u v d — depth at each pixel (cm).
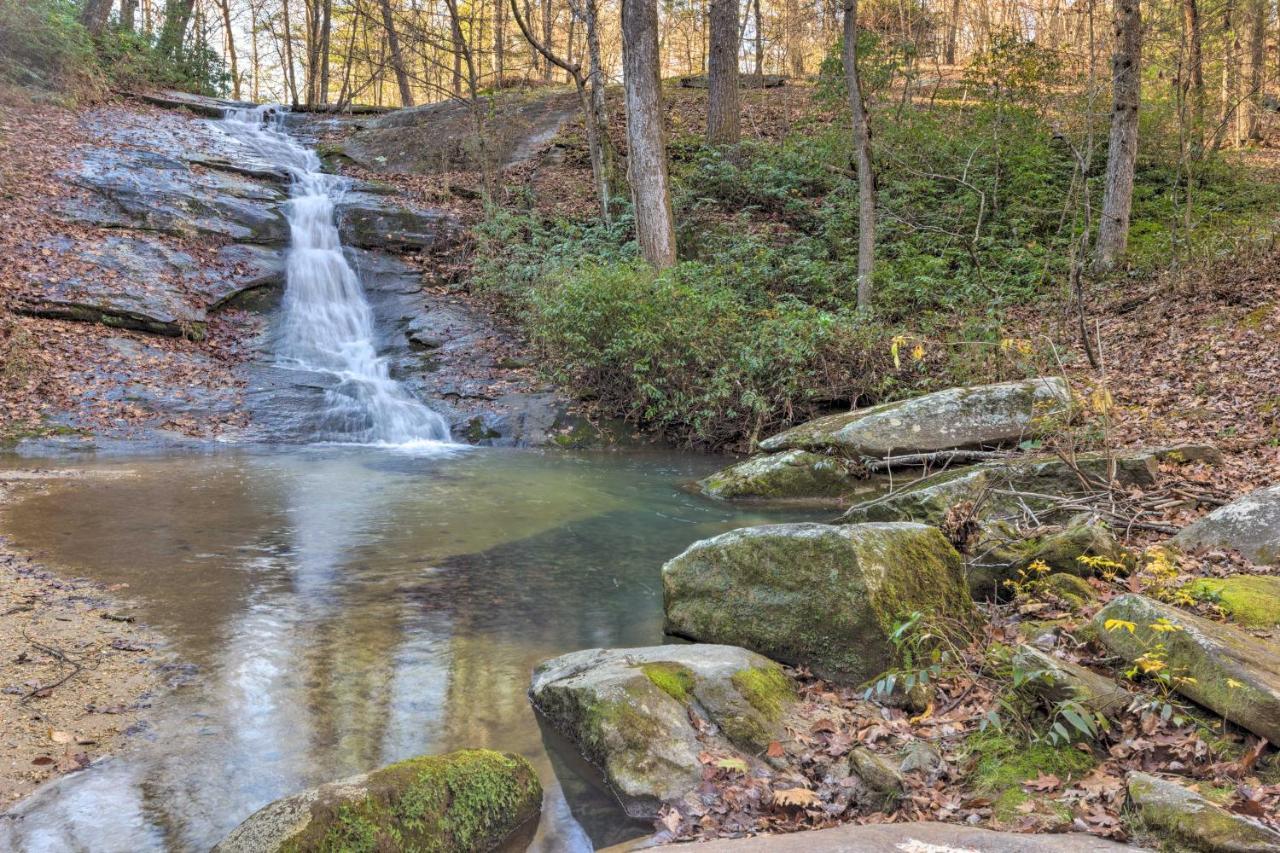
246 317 1494
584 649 525
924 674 407
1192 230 1548
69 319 1293
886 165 1861
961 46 3384
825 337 1238
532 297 1428
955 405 970
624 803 359
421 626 551
